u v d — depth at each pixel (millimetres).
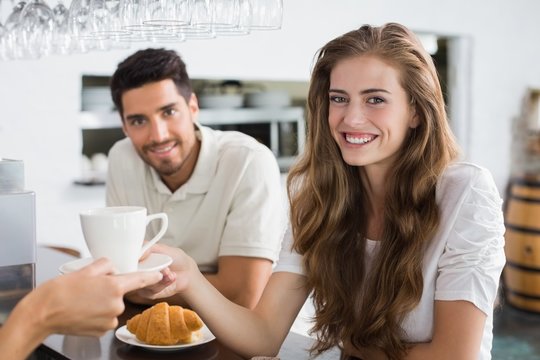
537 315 4699
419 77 1521
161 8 1697
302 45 4438
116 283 1100
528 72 5656
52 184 3668
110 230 1153
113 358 1448
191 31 1842
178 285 1518
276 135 4551
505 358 3848
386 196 1605
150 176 2332
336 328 1671
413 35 1576
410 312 1548
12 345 1039
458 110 5348
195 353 1493
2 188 1518
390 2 4805
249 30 1820
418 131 1566
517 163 5566
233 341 1592
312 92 1655
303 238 1696
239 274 2119
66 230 3738
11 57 2408
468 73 5316
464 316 1444
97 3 1903
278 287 1720
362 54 1516
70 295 1075
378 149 1533
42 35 2232
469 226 1487
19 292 1529
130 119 2176
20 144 3557
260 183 2180
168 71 2135
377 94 1509
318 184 1680
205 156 2217
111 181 2426
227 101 4305
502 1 5441
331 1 4527
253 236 2135
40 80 3582
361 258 1667
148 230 2324
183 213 2250
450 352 1441
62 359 1463
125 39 2020
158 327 1496
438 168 1561
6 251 1502
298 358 1598
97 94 3812
